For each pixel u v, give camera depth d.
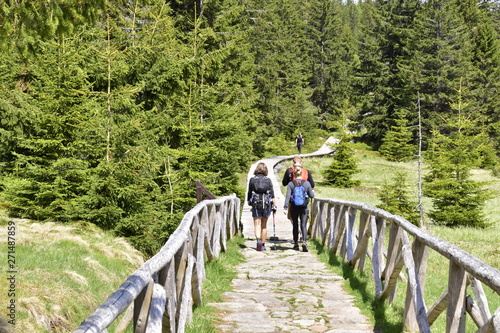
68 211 10.02
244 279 8.09
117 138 10.84
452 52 50.19
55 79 10.53
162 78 14.32
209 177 15.42
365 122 58.44
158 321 3.28
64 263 6.57
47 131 10.59
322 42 80.00
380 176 40.03
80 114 10.52
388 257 6.16
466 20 66.88
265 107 46.97
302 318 5.68
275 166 39.75
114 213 10.30
